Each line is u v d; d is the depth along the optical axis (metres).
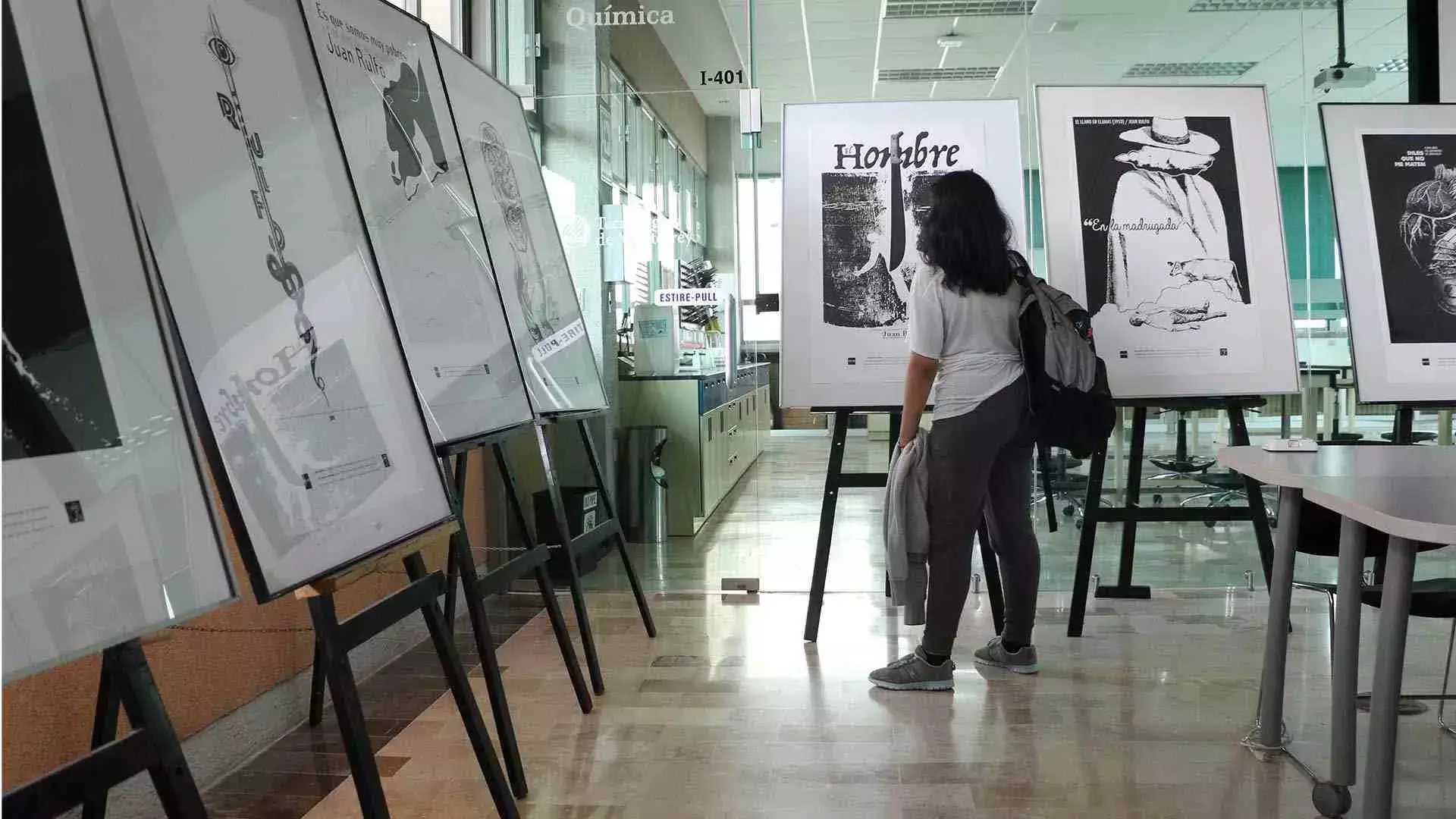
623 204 4.87
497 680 2.56
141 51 1.59
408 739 2.93
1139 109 3.98
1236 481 4.58
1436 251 3.84
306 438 1.77
